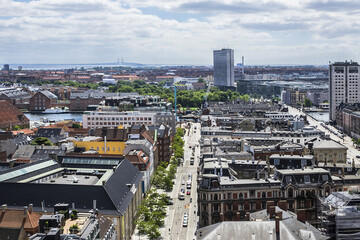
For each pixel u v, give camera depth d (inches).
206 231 6171.3
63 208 6998.0
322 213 7347.4
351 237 6737.2
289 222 6422.2
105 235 6958.7
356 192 7618.1
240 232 5940.0
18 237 6727.4
